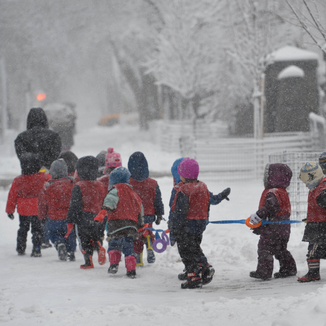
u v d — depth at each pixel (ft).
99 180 91.45
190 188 64.44
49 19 444.14
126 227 71.92
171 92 395.96
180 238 64.08
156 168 254.06
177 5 330.54
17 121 493.36
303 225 99.09
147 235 83.10
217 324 37.96
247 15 237.66
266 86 290.15
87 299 53.06
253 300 44.75
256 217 65.72
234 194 159.43
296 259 79.51
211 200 69.72
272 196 66.69
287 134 265.54
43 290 60.13
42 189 90.07
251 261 82.33
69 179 91.81
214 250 89.56
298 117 285.02
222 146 230.48
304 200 105.09
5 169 253.85
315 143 249.96
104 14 439.63
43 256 96.02
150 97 492.13
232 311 41.27
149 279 70.44
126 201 72.90
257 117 233.35
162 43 339.57
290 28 252.62
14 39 448.24
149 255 83.46
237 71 318.65
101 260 74.79
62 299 53.31
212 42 328.90
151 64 363.15
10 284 65.72
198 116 378.94
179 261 85.10
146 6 421.59
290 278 67.26
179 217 63.62
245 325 36.55
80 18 443.32
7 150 328.49
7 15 440.04
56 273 75.56
